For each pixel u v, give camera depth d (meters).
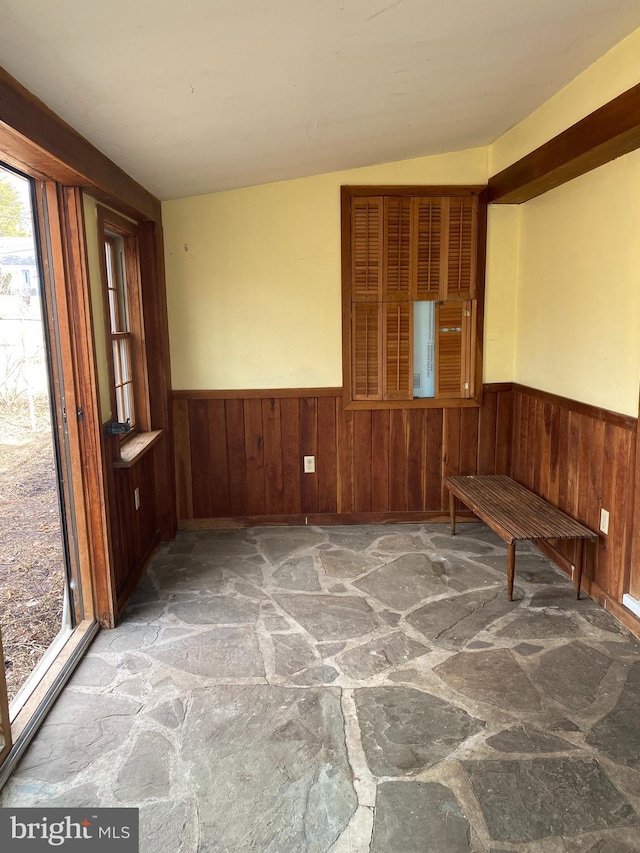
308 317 3.75
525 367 3.68
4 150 1.85
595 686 2.15
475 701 2.08
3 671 1.76
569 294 3.09
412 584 3.01
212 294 3.70
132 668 2.30
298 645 2.45
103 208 2.73
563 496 3.15
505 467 3.96
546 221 3.34
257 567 3.25
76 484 2.52
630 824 1.56
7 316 4.45
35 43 1.47
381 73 2.16
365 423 3.86
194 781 1.73
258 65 1.89
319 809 1.62
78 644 2.41
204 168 2.98
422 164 3.63
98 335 2.61
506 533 2.78
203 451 3.84
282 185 3.62
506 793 1.67
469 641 2.46
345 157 3.31
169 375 3.67
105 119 2.07
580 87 2.56
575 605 2.77
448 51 2.06
